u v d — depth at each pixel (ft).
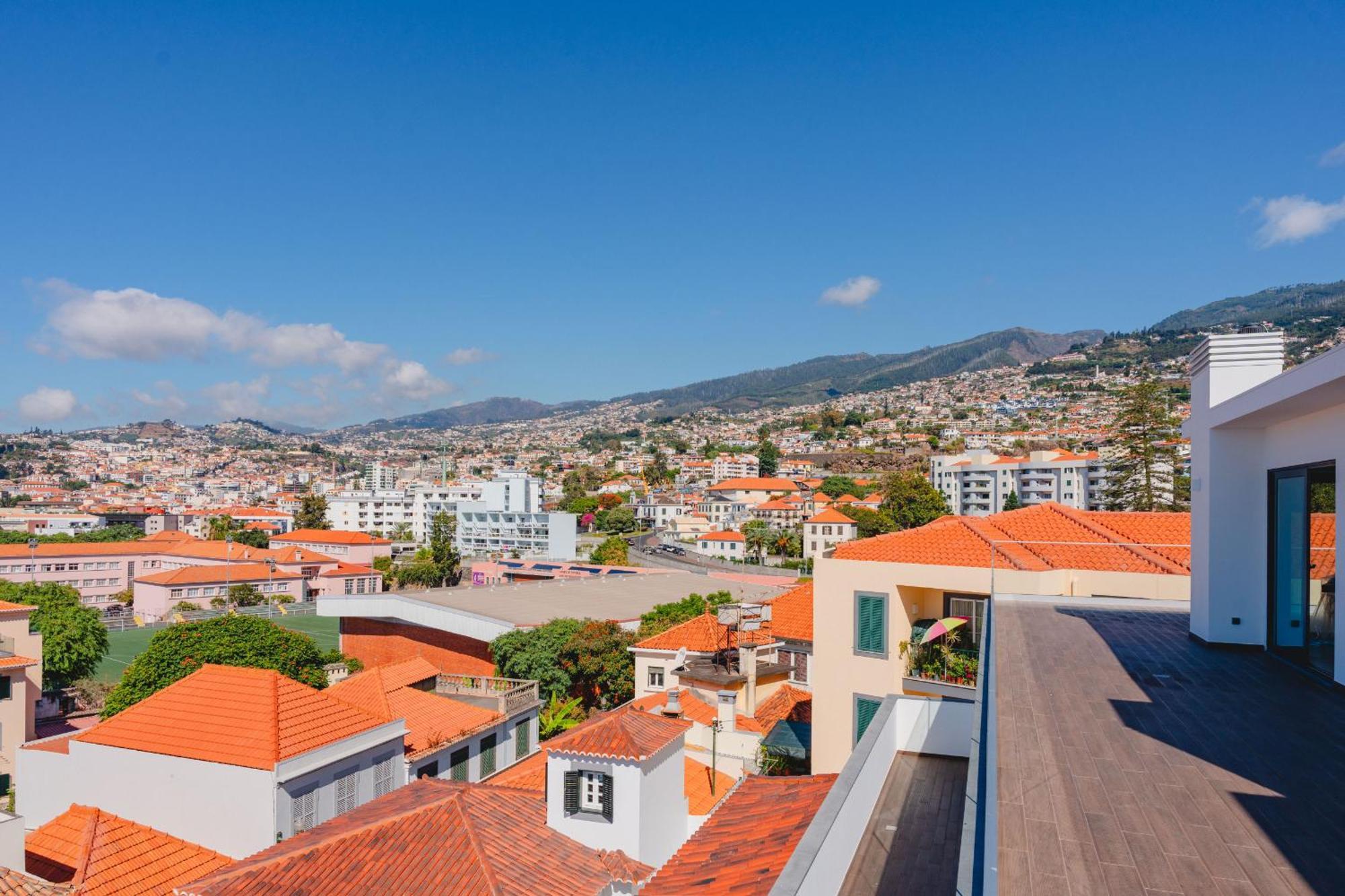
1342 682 28.22
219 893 41.75
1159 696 28.02
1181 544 64.13
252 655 124.88
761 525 484.74
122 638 261.03
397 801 52.85
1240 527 37.17
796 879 18.76
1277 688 29.32
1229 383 37.47
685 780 70.38
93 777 67.87
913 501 427.33
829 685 64.64
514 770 77.20
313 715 71.10
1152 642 38.34
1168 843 15.99
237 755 63.72
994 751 18.71
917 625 63.62
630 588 182.09
